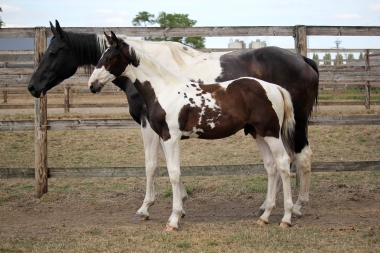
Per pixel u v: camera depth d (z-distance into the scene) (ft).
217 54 19.61
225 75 18.85
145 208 18.40
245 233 15.40
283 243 14.40
